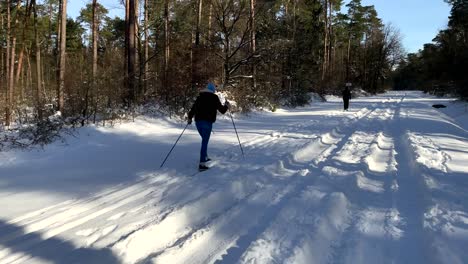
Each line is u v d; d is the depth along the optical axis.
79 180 6.86
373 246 4.11
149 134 12.22
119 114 13.38
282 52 25.41
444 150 9.34
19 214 5.14
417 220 4.82
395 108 26.42
